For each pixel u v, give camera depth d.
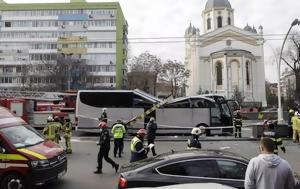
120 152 18.56
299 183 7.08
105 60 91.31
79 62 78.19
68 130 19.98
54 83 76.56
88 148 21.92
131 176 7.76
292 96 90.12
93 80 84.00
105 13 92.69
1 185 10.52
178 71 82.69
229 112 29.34
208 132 29.06
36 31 93.50
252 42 91.38
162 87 85.12
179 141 25.50
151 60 81.75
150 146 12.12
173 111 29.22
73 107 36.78
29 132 12.23
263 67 90.50
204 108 29.20
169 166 7.79
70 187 11.88
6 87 91.38
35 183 10.46
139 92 29.59
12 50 93.12
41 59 88.81
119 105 29.34
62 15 93.31
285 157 17.98
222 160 7.79
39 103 35.81
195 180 7.56
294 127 24.25
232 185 7.48
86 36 92.31
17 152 10.59
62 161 11.84
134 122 28.70
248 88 87.56
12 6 94.44
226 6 104.31
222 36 92.50
